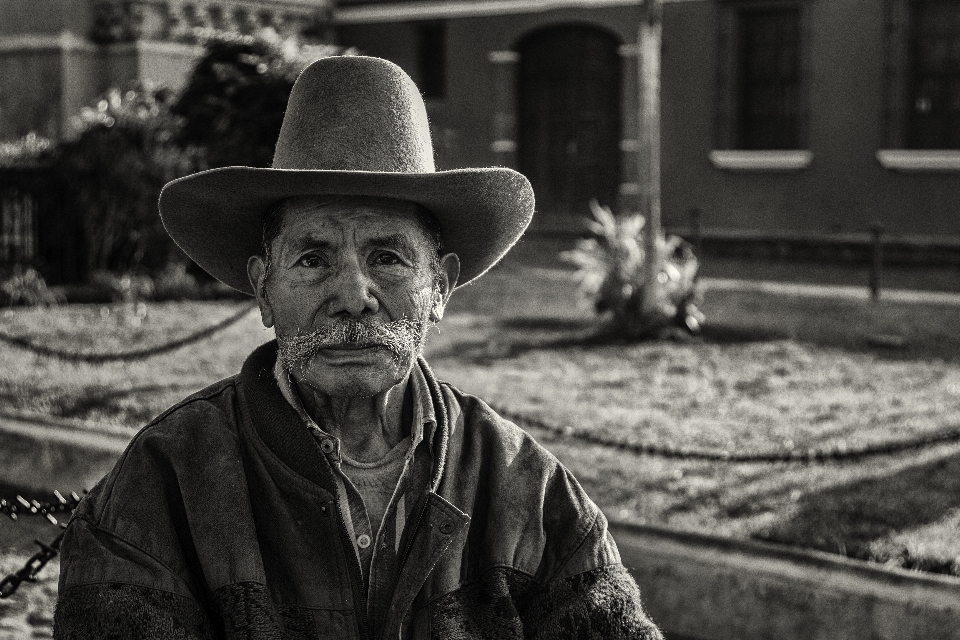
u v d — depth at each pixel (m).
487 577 1.94
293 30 23.72
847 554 5.05
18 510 3.72
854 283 16.44
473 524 1.98
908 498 5.85
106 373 9.00
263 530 1.89
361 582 1.87
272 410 1.93
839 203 20.19
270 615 1.80
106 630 1.73
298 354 1.86
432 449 1.98
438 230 2.02
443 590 1.91
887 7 19.48
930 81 19.52
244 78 15.34
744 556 4.79
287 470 1.88
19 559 5.51
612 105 22.19
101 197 13.88
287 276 1.89
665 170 21.64
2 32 22.03
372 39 24.30
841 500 5.80
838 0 19.92
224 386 2.04
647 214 11.38
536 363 9.88
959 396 8.55
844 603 4.45
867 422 7.65
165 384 8.61
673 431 7.32
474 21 23.03
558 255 19.42
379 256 1.90
